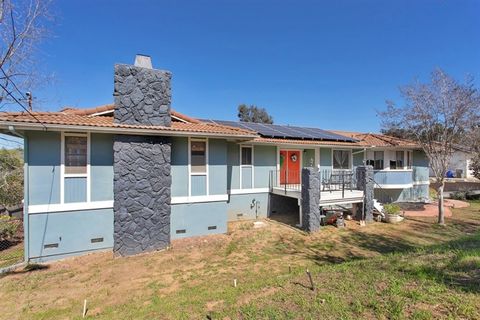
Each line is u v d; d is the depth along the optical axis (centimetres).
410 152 1803
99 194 869
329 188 1289
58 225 813
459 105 1180
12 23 638
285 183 1347
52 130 780
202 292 547
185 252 868
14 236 1102
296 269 690
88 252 851
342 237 1030
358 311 339
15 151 1496
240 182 1317
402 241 977
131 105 877
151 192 892
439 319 300
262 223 1223
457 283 390
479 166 1862
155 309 469
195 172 1027
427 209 1573
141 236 870
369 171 1270
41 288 618
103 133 867
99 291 596
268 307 379
